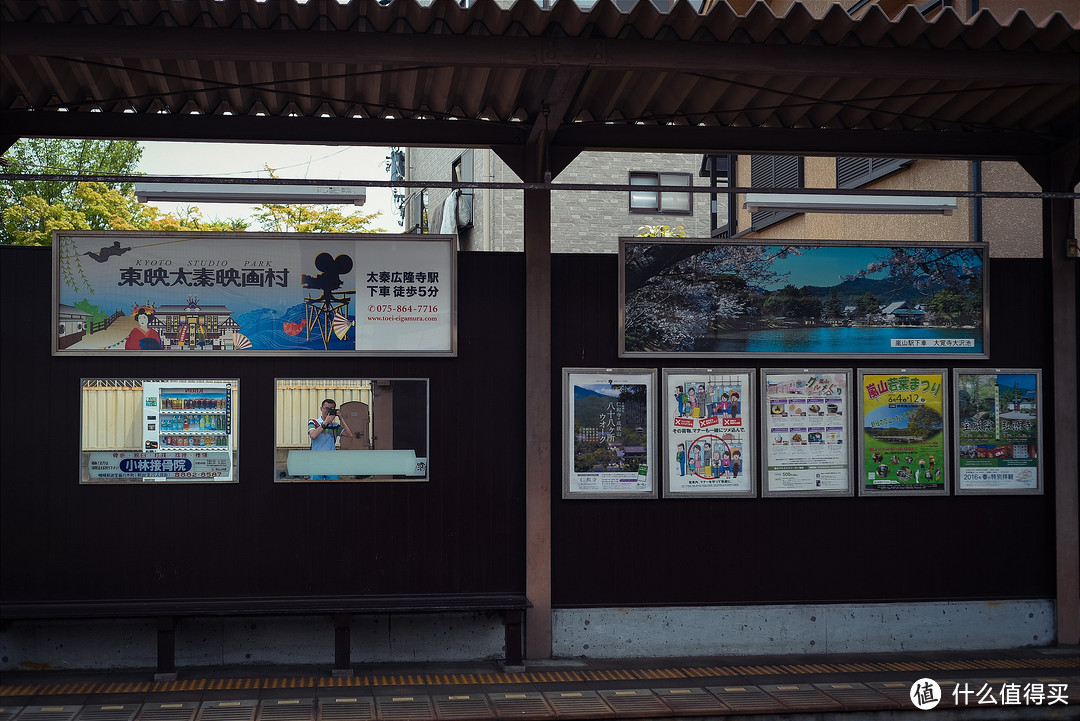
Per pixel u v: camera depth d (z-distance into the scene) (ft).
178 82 22.50
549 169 24.41
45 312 23.94
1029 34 19.93
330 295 24.57
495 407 25.08
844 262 26.32
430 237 24.84
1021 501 26.91
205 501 24.11
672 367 25.67
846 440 26.18
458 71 21.74
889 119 25.75
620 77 23.02
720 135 25.63
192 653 23.80
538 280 24.94
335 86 22.80
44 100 23.02
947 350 26.63
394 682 22.63
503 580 24.97
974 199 35.01
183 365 24.20
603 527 25.34
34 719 19.67
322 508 24.44
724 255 25.94
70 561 23.70
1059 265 26.86
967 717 21.45
